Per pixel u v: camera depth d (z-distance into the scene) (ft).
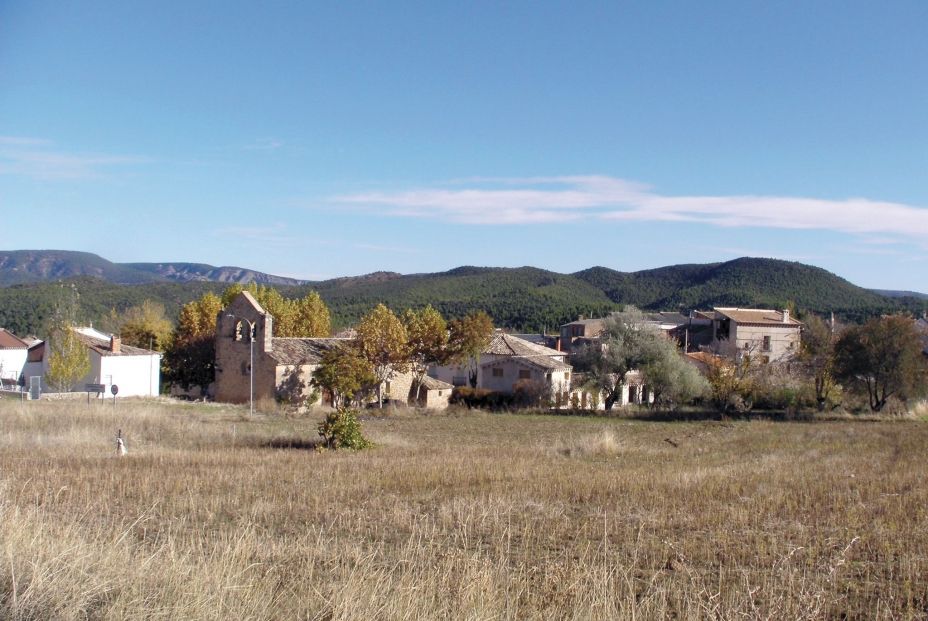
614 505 57.88
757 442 119.03
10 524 33.40
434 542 45.19
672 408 193.57
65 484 60.34
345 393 177.47
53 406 129.18
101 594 27.68
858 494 62.13
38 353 212.43
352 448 99.60
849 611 33.55
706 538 47.16
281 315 236.63
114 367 199.52
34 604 26.04
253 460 83.56
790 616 31.81
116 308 374.02
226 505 54.95
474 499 59.11
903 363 171.83
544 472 76.23
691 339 279.28
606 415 182.91
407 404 193.98
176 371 226.38
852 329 180.65
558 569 37.24
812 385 194.08
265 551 39.37
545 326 421.18
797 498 60.54
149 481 63.46
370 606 27.96
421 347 198.39
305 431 122.42
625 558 42.50
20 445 92.94
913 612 33.78
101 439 100.94
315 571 36.58
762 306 422.00
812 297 469.98
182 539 41.98
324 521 50.52
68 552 29.99
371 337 185.78
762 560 41.75
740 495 62.80
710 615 30.37
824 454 99.86
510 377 216.74
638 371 213.05
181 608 26.53
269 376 176.86
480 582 31.12
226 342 184.75
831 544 44.70
